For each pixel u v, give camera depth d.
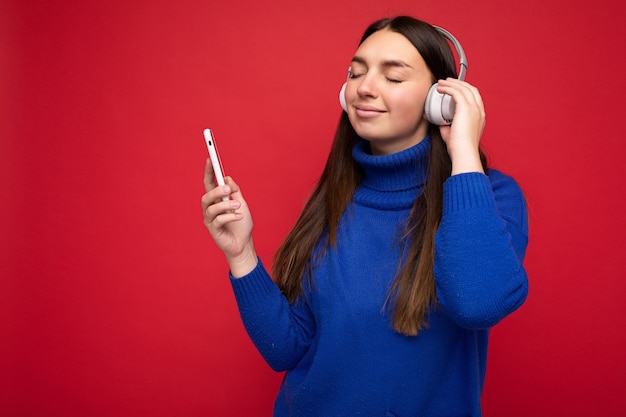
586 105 1.95
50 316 2.15
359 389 1.16
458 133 1.08
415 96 1.16
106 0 2.09
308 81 2.04
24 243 2.14
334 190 1.29
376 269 1.18
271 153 2.07
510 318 2.02
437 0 1.98
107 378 2.16
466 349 1.15
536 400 2.02
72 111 2.10
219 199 1.22
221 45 2.07
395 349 1.14
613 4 1.94
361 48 1.19
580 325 1.99
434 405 1.16
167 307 2.14
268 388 2.14
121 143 2.10
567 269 1.98
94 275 2.14
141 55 2.09
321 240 1.29
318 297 1.23
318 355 1.20
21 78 2.10
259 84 2.06
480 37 1.97
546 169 1.97
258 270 1.24
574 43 1.95
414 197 1.20
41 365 2.16
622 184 1.95
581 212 1.97
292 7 2.04
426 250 1.13
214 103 2.08
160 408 2.16
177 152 2.10
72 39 2.09
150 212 2.12
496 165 1.98
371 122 1.17
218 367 2.14
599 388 2.00
